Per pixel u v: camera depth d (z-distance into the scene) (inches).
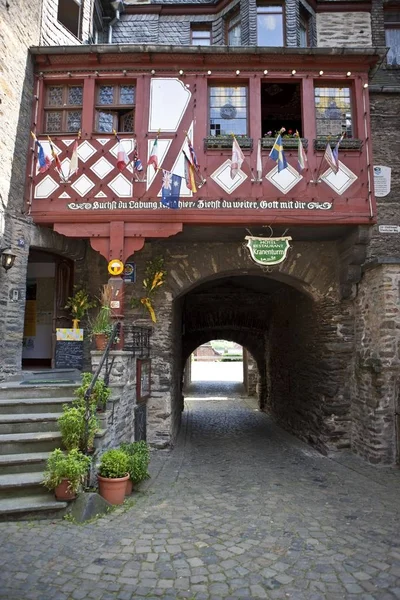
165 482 268.2
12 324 311.1
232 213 335.6
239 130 353.4
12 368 309.7
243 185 338.3
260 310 643.5
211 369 1675.7
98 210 335.9
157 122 345.1
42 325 435.2
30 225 334.3
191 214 335.3
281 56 342.6
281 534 187.6
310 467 327.0
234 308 644.1
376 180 375.9
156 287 388.5
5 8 305.6
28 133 340.5
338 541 181.0
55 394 272.1
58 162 324.2
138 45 335.3
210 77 348.8
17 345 315.3
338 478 291.9
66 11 410.9
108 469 217.5
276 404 579.2
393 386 328.8
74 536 176.6
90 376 249.9
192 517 206.1
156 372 382.6
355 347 378.0
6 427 234.8
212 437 469.4
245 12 414.0
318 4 440.8
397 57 439.5
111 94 355.9
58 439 225.3
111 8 450.3
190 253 395.9
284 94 411.8
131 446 251.8
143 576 148.5
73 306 390.3
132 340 336.8
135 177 337.4
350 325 385.1
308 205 336.8
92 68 348.8
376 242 365.4
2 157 301.7
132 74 348.5
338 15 439.5
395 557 166.6
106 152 342.3
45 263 440.1
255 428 535.8
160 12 458.6
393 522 204.8
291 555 166.9
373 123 385.1
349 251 365.4
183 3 451.8
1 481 198.1
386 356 326.0
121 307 327.6
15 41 318.0
